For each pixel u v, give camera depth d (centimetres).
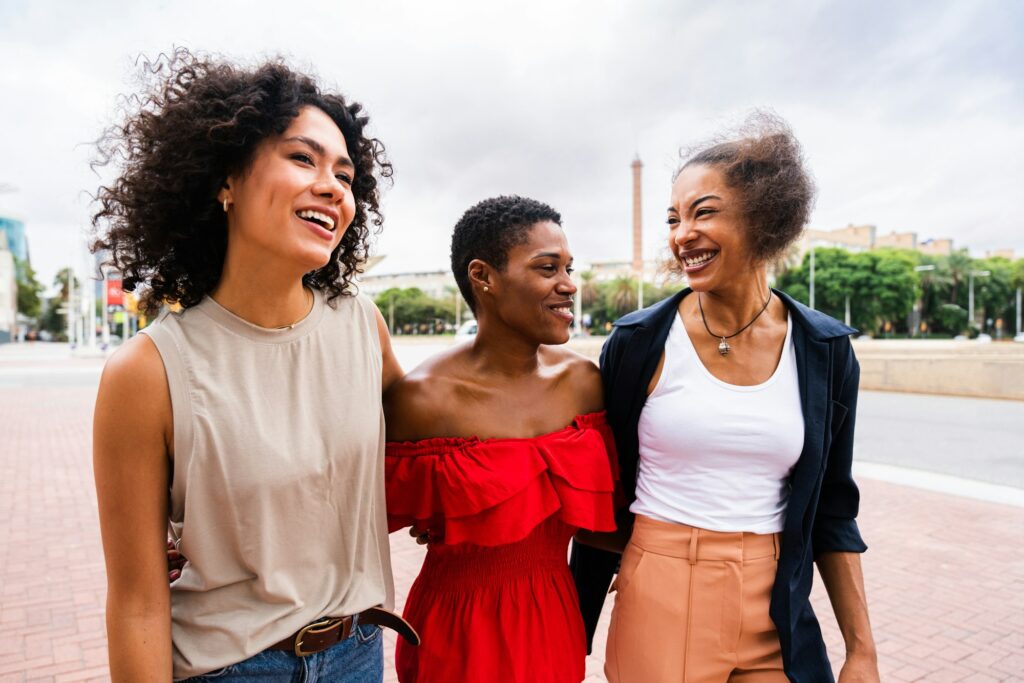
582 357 185
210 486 112
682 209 156
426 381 166
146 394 108
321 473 120
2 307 7062
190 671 113
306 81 121
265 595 116
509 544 156
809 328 161
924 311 6344
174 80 119
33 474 702
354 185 139
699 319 168
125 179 119
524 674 154
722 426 154
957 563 445
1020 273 6750
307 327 125
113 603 109
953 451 806
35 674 306
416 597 166
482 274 162
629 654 160
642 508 167
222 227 123
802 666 155
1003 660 323
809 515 156
